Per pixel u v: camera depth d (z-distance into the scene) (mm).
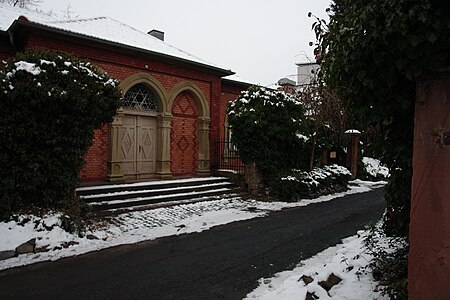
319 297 3457
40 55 6938
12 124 6410
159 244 6562
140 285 4566
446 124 2344
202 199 10969
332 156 16938
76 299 4148
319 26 3305
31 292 4355
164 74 12969
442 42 2301
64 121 6906
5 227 6062
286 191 11711
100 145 11305
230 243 6609
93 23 13156
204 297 4184
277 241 6734
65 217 6746
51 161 6926
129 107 12336
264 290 4352
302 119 12688
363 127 3396
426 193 2459
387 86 2764
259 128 11883
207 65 13781
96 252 6043
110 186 10008
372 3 2574
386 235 4266
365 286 3307
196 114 14414
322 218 8992
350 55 2703
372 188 16344
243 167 13914
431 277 2432
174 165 13617
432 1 2225
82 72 7113
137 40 13305
